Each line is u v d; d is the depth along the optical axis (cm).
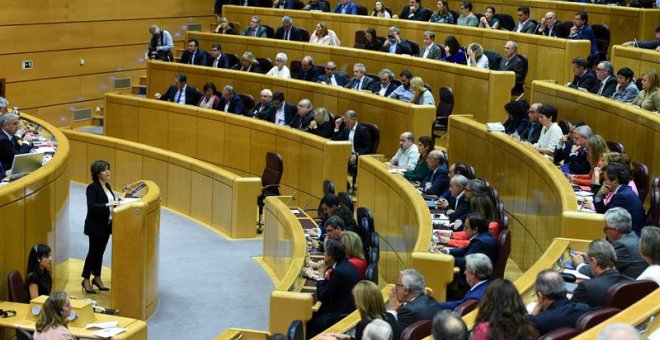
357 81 1920
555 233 1171
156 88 2245
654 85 1398
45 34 2261
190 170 1805
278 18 2369
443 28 2050
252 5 2472
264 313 1347
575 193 1197
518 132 1527
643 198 1171
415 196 1318
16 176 1319
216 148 1950
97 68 2375
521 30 1973
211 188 1752
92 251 1361
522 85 1834
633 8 1930
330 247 1073
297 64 2102
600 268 787
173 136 2031
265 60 2156
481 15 2105
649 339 661
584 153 1300
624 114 1380
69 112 2334
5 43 2191
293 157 1778
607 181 1045
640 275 823
